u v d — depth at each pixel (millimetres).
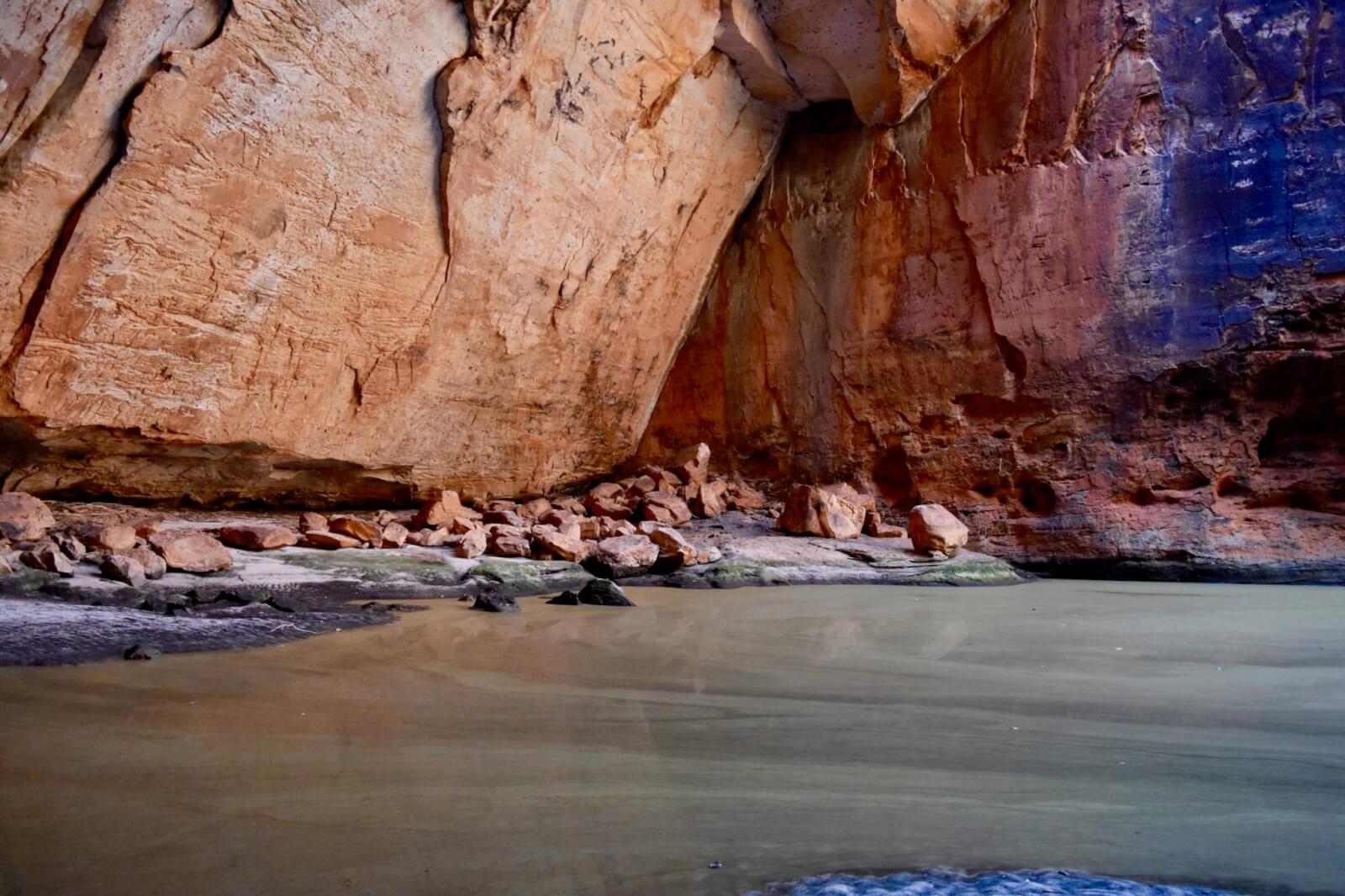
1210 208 8391
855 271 10297
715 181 10148
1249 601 6016
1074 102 8984
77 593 4309
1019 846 1572
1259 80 8297
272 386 6465
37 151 4574
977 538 9109
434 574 6062
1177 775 2006
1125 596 6387
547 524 8328
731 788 1881
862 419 10172
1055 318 9023
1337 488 7926
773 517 9812
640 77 8156
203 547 5234
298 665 3266
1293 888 1404
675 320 10812
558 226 8211
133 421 5723
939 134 9789
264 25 5184
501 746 2176
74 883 1364
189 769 1959
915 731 2379
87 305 5102
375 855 1491
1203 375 8375
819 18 9039
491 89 6699
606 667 3314
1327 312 7980
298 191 5887
